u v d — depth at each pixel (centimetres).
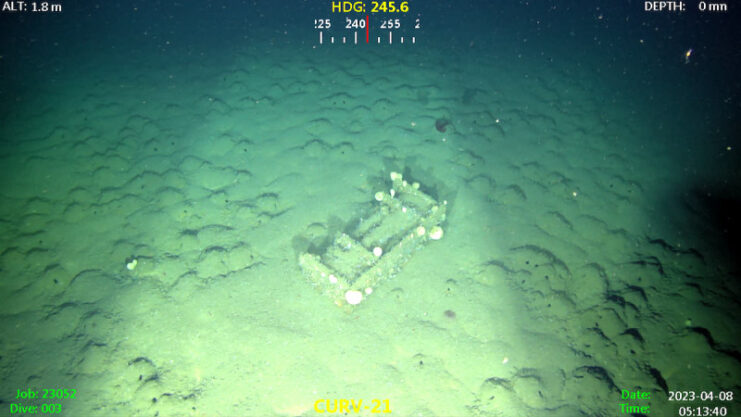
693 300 318
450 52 617
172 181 396
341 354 291
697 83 548
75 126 445
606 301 319
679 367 290
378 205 368
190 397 273
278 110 477
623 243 356
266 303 313
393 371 285
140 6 777
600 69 580
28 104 469
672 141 452
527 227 368
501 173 413
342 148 429
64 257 337
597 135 460
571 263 344
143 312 307
